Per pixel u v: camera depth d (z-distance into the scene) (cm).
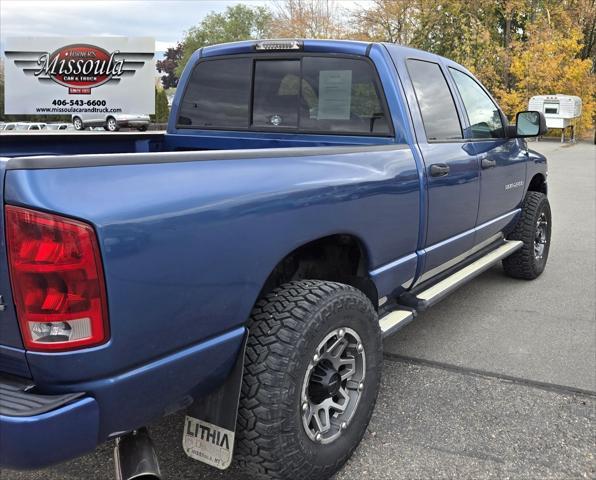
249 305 229
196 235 202
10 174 172
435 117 382
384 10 3288
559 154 2131
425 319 488
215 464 230
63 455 180
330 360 262
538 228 584
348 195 271
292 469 239
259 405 228
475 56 2966
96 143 395
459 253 415
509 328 466
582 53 3416
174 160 204
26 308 176
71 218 172
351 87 365
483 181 426
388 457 290
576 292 561
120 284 182
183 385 211
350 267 312
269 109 405
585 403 346
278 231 234
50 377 181
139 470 212
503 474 277
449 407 339
